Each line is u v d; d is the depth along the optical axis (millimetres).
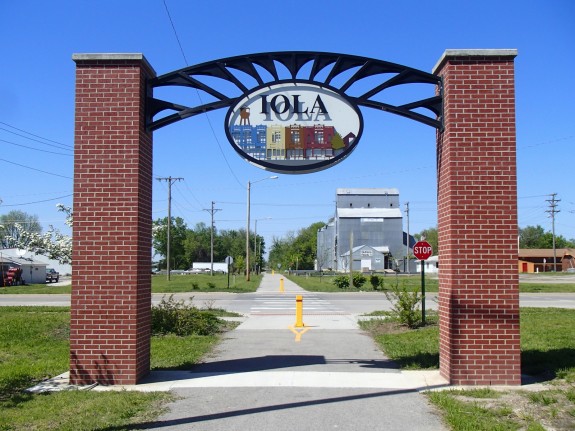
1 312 20891
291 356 11977
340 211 99000
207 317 17766
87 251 9211
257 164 9758
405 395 8375
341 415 7305
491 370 9039
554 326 16297
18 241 66688
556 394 8164
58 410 7406
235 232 165625
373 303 28672
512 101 9375
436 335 14828
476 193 9273
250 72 9906
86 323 9133
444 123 9586
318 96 9852
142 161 9531
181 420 7066
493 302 9133
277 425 6859
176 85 10008
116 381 9062
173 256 125500
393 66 9805
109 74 9414
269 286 47969
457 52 9359
